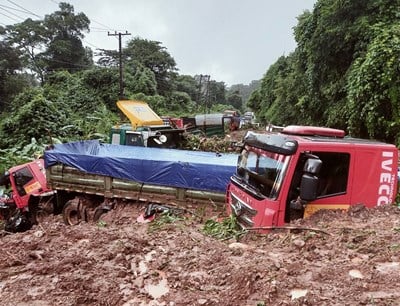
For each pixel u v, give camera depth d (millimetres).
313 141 5258
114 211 9445
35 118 25375
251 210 5547
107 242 4516
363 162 5309
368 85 13047
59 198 11008
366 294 3016
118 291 3262
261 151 5812
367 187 5348
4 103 42125
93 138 25859
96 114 34969
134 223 7926
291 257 3945
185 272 3652
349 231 4508
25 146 22828
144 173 9242
